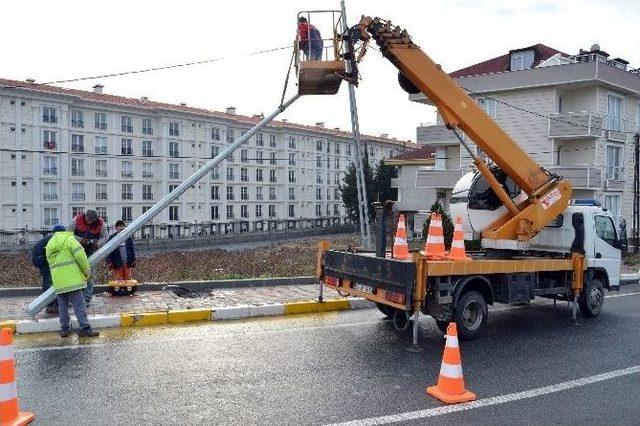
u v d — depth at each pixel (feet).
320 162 237.86
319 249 32.09
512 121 96.94
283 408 17.29
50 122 148.05
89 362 21.50
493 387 20.10
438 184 105.81
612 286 35.42
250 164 206.39
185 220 182.80
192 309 29.76
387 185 175.32
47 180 148.05
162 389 18.72
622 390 20.01
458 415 17.15
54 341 24.44
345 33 27.76
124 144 167.63
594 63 85.97
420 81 28.94
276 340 25.89
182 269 48.85
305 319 30.91
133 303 31.42
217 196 193.47
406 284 24.61
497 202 33.04
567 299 33.47
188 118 181.37
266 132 213.25
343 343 25.85
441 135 106.11
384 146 263.90
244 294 35.88
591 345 26.96
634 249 81.61
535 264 29.86
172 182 178.40
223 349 24.00
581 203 36.14
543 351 25.63
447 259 26.61
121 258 34.24
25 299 32.09
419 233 120.47
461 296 27.17
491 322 32.45
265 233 173.37
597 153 91.61
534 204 31.04
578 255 32.24
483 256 31.89
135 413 16.57
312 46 28.91
